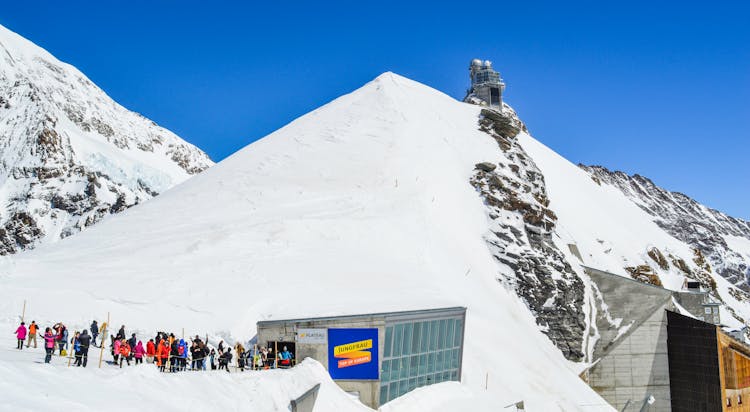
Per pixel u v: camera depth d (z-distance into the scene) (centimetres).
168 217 8519
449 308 5722
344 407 4212
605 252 12475
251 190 9262
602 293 9075
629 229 14512
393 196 9262
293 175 9781
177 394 3000
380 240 7975
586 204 14288
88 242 7844
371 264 7244
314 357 4722
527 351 7456
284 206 8669
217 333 5356
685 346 8375
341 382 4769
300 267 6788
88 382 2745
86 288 5825
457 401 5547
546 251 9500
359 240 7825
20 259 7019
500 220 9631
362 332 4841
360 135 11262
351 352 4797
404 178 9844
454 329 5834
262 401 3447
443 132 12062
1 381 2412
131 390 2844
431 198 9462
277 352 4800
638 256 13175
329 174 9831
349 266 7038
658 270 13312
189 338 5219
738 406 8119
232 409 3184
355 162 10219
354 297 6178
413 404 5103
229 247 7069
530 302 8669
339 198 9025
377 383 4812
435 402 5328
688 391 8250
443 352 5719
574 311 8669
